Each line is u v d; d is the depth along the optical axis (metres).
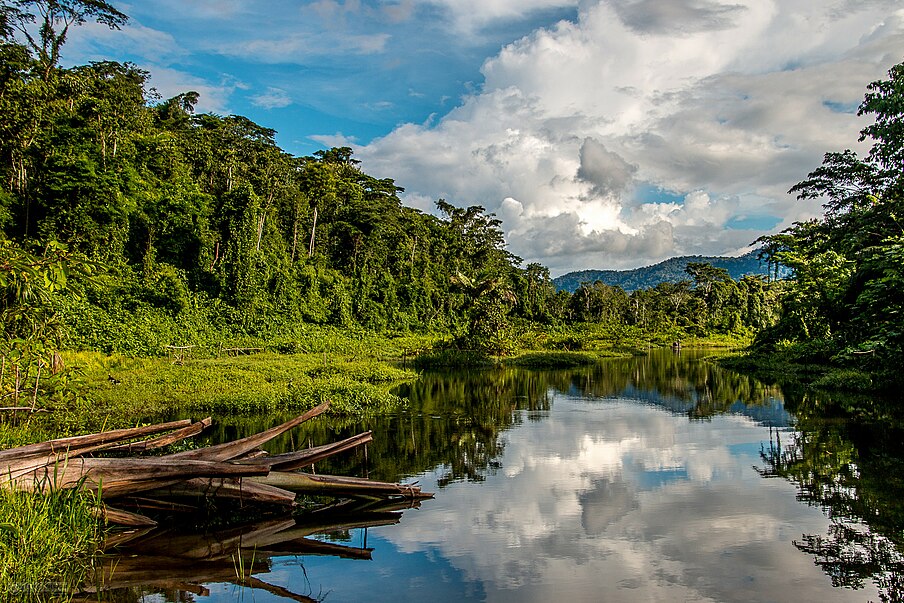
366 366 26.36
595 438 12.01
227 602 5.05
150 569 5.74
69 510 5.77
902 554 5.93
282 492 7.07
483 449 11.05
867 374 17.64
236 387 17.55
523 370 29.89
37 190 33.53
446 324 60.19
